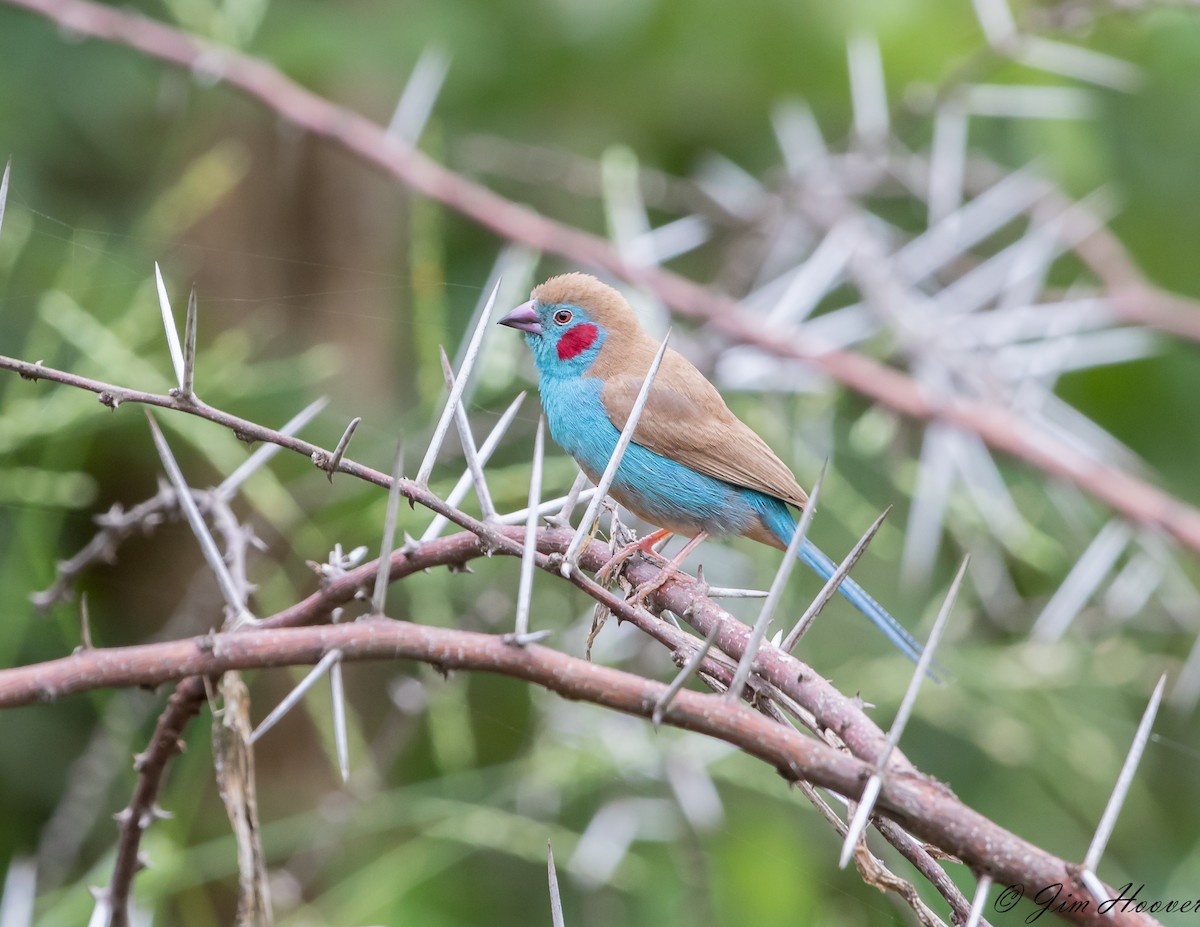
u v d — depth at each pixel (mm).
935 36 12398
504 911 10586
